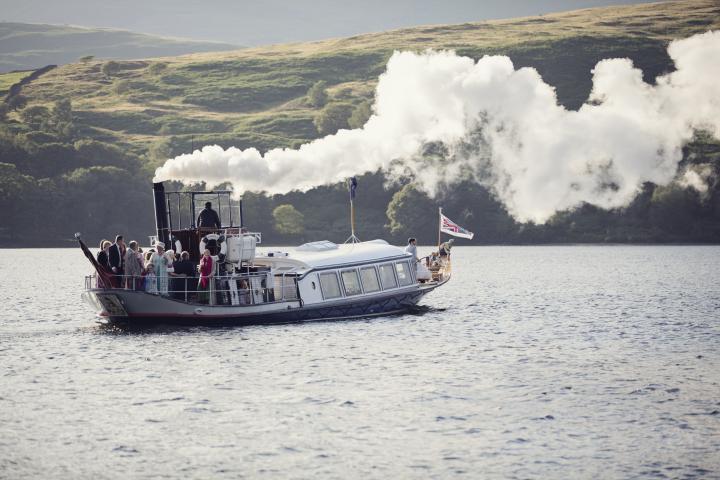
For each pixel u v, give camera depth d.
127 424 39.00
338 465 33.94
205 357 53.75
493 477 32.72
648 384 47.53
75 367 50.88
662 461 34.31
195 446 36.03
